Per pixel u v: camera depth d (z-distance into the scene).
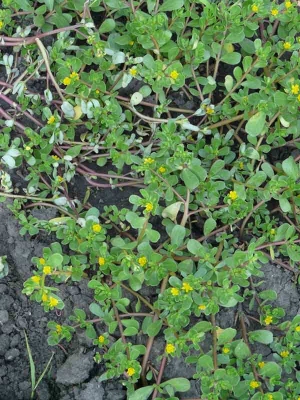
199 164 0.42
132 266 0.40
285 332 0.44
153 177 0.42
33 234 0.44
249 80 0.45
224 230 0.45
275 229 0.45
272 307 0.45
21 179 0.45
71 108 0.43
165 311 0.41
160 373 0.41
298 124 0.45
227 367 0.40
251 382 0.40
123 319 0.43
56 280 0.42
